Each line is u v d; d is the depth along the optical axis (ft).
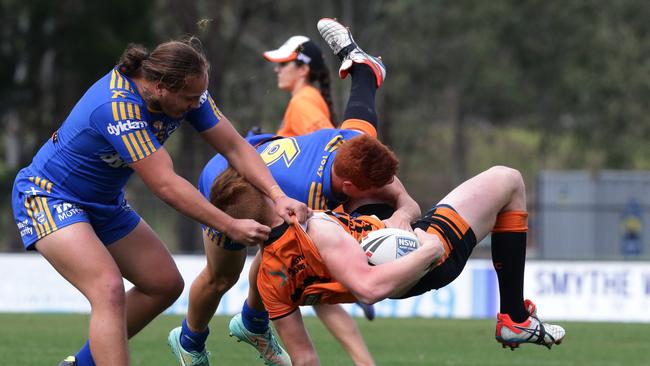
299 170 60.08
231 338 111.14
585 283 145.28
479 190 59.47
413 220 59.21
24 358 92.17
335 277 53.67
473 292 146.20
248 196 55.52
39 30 286.66
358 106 66.95
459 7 343.67
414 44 342.23
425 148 430.20
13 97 296.92
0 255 153.28
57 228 56.29
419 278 54.34
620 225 213.46
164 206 210.59
